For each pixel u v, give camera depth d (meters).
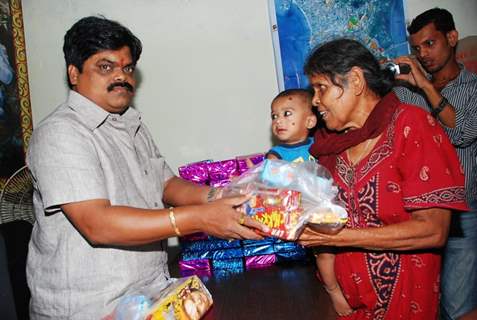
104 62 1.02
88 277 0.98
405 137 0.89
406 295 0.93
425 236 0.86
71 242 0.98
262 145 2.21
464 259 1.58
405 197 0.88
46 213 1.00
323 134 1.07
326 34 2.15
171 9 2.18
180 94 2.21
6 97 2.12
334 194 0.92
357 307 1.04
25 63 2.17
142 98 2.21
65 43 1.04
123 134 1.12
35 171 0.97
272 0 2.15
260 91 2.20
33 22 2.18
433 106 1.53
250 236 0.92
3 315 1.08
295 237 0.87
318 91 0.96
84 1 2.17
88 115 1.02
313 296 1.40
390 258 0.94
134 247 1.04
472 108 1.54
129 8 2.17
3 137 2.10
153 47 2.19
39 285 1.02
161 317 0.93
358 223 0.95
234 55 2.19
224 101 2.21
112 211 0.93
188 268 1.86
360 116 0.95
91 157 0.97
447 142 0.91
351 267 0.98
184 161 2.23
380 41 2.14
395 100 0.94
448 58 1.66
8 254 1.21
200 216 0.93
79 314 0.98
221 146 2.22
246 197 0.93
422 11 2.15
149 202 1.12
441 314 1.67
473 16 2.13
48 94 2.21
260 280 1.64
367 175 0.93
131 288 1.02
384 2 2.13
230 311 1.35
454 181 0.86
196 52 2.19
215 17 2.18
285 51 2.16
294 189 0.91
